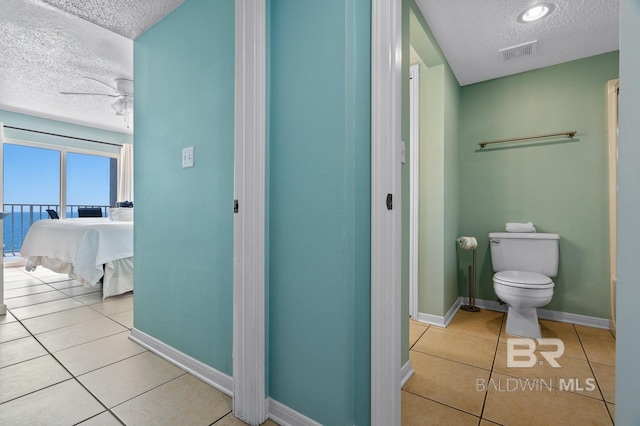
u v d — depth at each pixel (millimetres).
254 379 1319
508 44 2320
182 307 1821
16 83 3629
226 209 1576
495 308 2838
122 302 3066
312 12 1257
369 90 1183
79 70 3285
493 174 2869
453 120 2752
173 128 1892
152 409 1420
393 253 1129
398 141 1149
